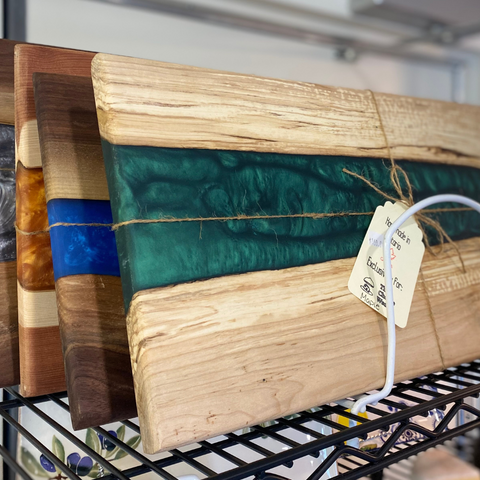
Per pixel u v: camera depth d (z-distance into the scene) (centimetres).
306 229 42
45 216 42
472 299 52
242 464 33
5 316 44
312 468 55
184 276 35
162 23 83
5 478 61
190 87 38
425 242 50
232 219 38
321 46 98
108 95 34
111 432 54
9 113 46
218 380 34
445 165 54
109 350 38
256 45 92
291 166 42
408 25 110
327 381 39
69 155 40
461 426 42
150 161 35
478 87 119
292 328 38
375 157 48
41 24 72
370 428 36
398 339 45
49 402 54
